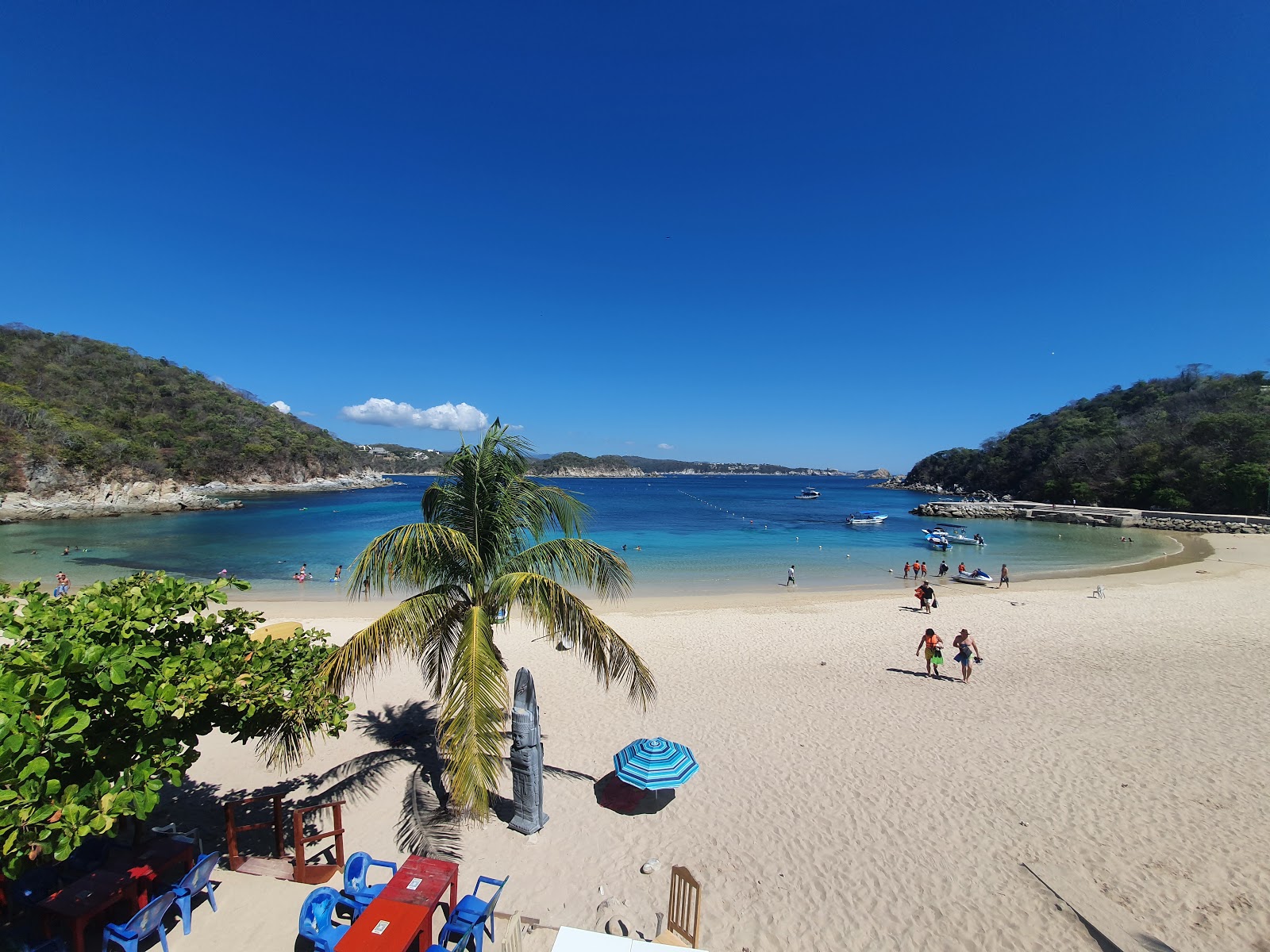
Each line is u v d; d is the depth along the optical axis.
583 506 9.36
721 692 13.77
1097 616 21.42
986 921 6.50
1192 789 9.00
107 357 114.25
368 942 4.71
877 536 55.97
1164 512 70.00
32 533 53.84
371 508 83.75
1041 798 8.88
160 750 5.10
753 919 6.60
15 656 4.41
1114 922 6.40
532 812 8.16
